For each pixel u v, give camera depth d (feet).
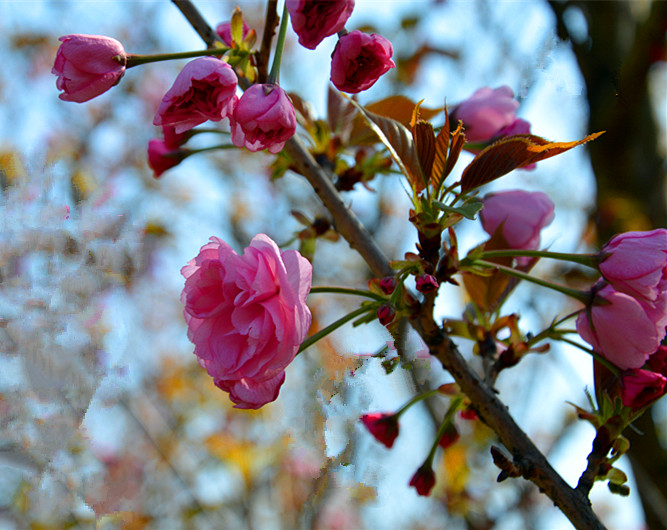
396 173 1.26
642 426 1.52
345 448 1.23
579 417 1.07
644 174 1.72
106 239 1.44
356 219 1.16
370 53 1.01
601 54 1.72
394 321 1.02
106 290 1.42
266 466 2.19
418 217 1.01
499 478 1.03
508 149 0.99
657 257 1.04
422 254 1.03
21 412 1.34
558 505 1.03
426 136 1.00
